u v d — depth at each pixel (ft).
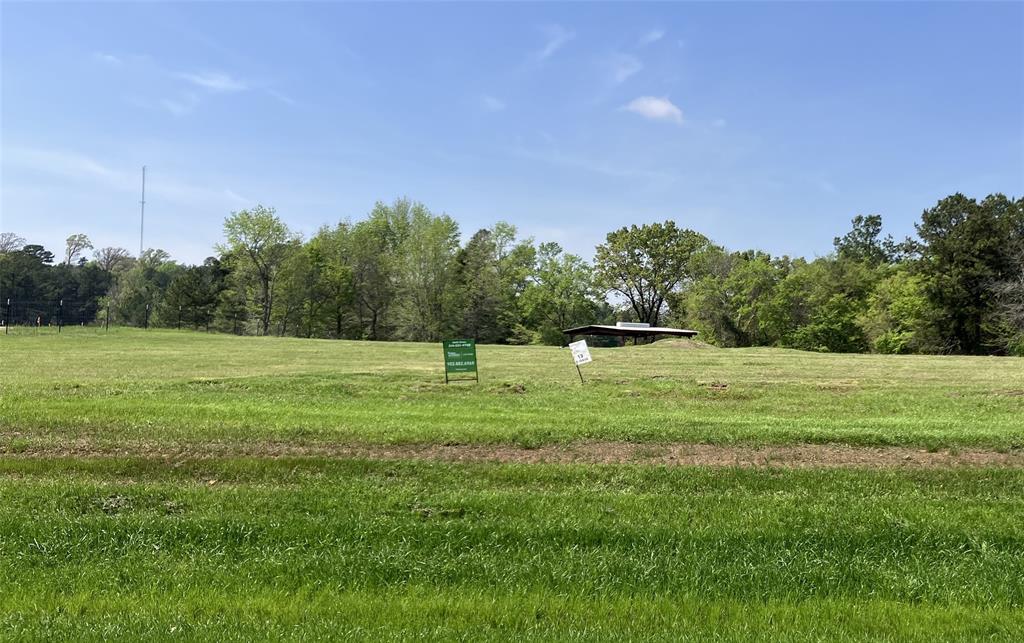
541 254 266.98
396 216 278.05
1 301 305.94
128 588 18.63
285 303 250.98
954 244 194.80
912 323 199.52
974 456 33.94
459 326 250.98
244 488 27.37
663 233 265.75
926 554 21.44
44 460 30.99
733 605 17.97
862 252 332.39
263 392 56.34
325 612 17.20
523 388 59.26
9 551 20.92
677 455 33.96
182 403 47.83
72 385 57.88
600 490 27.89
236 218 238.68
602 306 301.22
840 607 17.85
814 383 64.28
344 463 30.91
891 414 46.96
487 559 20.65
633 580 19.27
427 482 28.84
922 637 16.21
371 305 266.57
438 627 16.21
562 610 17.47
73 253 376.07
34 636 15.44
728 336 239.50
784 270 246.47
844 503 26.11
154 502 25.34
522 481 29.27
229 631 15.92
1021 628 16.67
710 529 22.76
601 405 50.11
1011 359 110.22
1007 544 22.03
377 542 21.68
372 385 60.13
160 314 294.66
